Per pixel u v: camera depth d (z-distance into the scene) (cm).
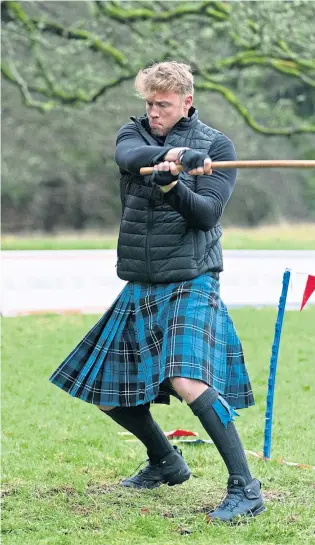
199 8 4006
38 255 3319
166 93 1135
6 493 1258
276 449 1495
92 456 1448
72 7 6122
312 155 8631
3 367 2158
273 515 1145
